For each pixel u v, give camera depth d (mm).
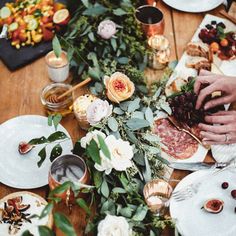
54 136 1171
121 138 1183
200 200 1174
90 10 1412
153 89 1343
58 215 919
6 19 1503
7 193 1191
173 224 1095
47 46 1470
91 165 1125
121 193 1124
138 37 1442
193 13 1573
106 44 1388
